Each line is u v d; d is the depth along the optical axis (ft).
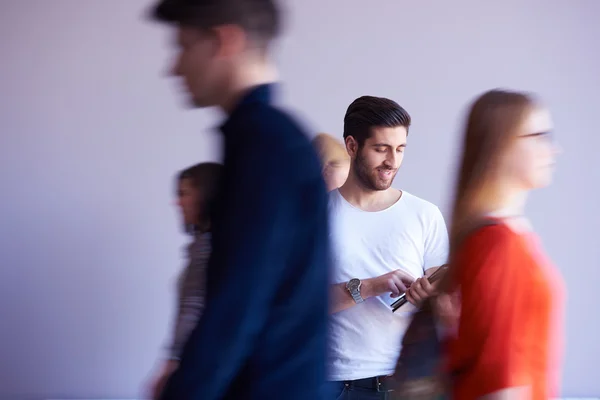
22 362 12.24
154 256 12.19
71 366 12.28
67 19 12.11
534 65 11.98
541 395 4.02
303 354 3.33
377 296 6.53
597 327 11.97
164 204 12.16
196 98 3.53
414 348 4.51
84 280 12.19
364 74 11.98
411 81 11.96
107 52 12.14
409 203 6.97
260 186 3.11
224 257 3.07
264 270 3.07
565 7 11.94
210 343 3.04
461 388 4.05
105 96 12.14
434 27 11.95
